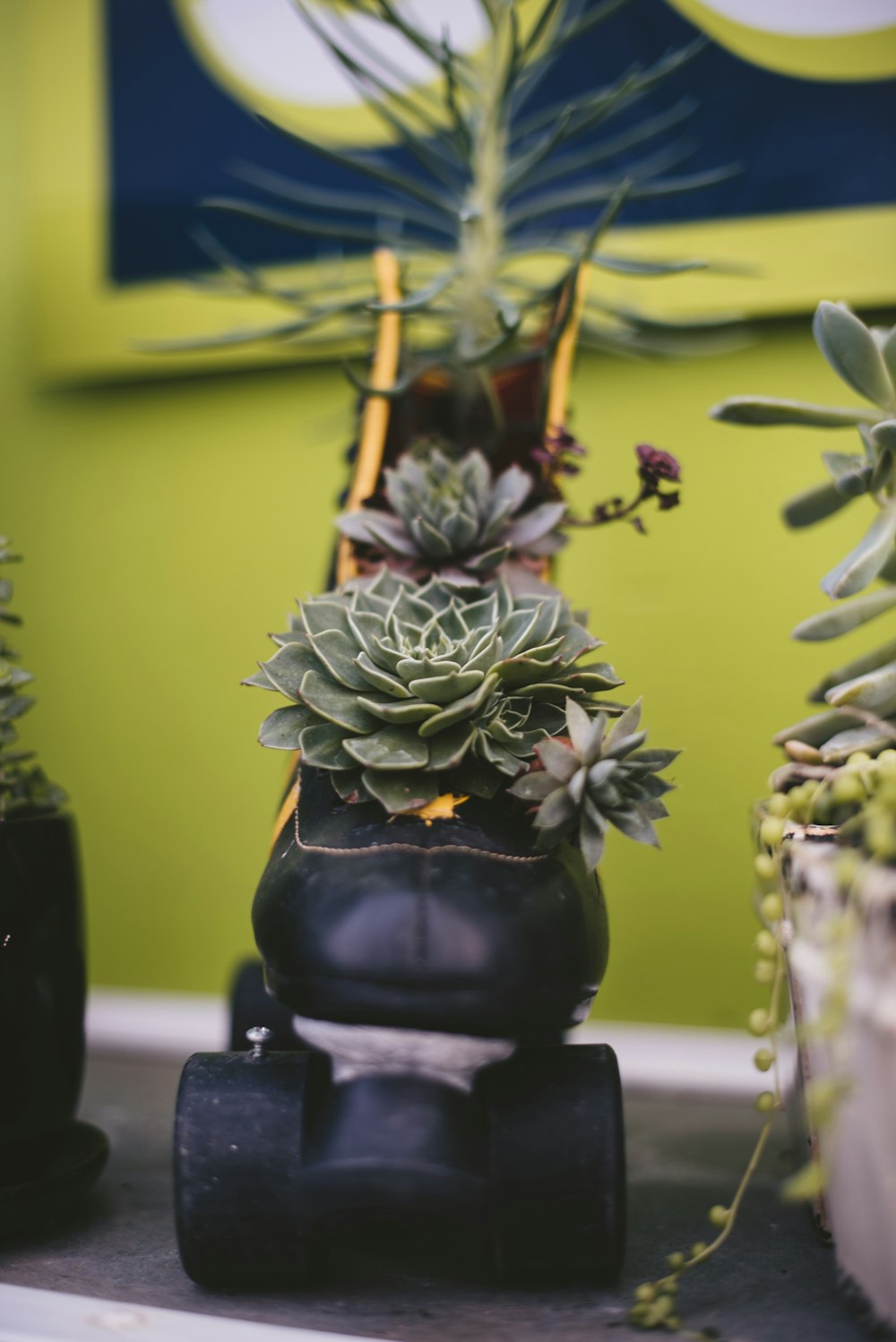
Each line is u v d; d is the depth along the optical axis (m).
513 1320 0.43
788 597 0.71
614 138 0.72
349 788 0.45
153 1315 0.43
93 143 0.78
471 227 0.63
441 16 0.73
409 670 0.45
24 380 0.82
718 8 0.70
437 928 0.41
